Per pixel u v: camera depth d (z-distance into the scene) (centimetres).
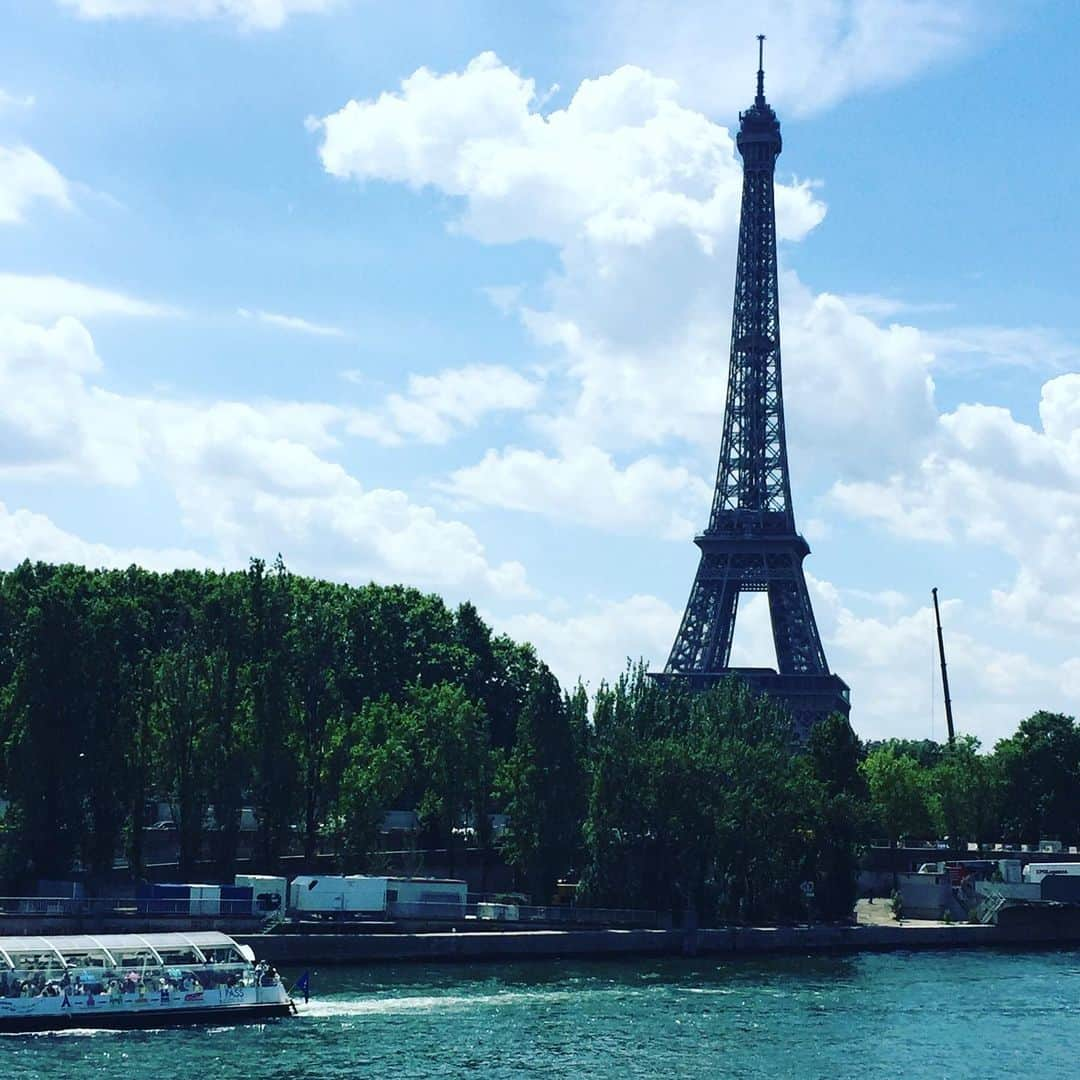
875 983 17600
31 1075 11988
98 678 19975
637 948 19575
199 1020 14138
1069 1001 16512
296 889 18712
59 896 18688
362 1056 12900
